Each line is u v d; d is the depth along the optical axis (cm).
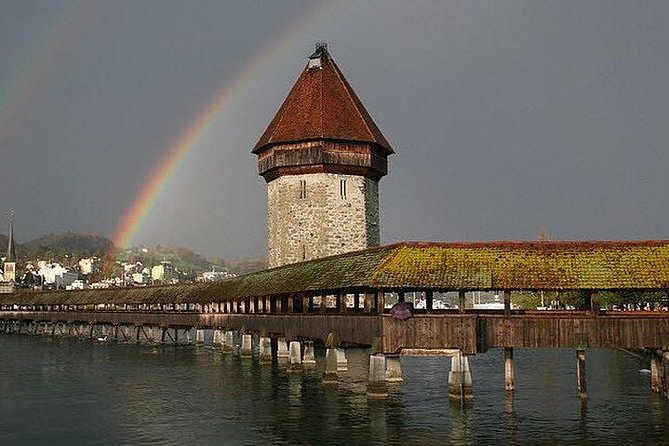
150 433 2481
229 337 5481
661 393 3042
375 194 5975
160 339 7744
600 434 2339
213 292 5547
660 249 2747
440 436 2333
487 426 2472
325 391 3278
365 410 2784
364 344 2975
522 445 2214
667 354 2650
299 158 5672
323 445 2239
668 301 2862
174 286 6900
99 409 2983
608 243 2806
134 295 7419
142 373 4241
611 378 3762
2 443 2392
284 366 4400
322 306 3419
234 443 2291
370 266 2938
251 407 2916
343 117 5772
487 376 3928
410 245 2908
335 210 5650
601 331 2677
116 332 7419
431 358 5156
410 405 2886
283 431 2445
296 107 5859
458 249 2862
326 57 6131
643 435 2322
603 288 2634
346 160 5688
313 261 3834
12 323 9956
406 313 2781
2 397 3353
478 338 2739
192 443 2305
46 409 3006
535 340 2709
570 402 2939
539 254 2792
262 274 4616
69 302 8506
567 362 4719
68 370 4494
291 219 5694
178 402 3100
